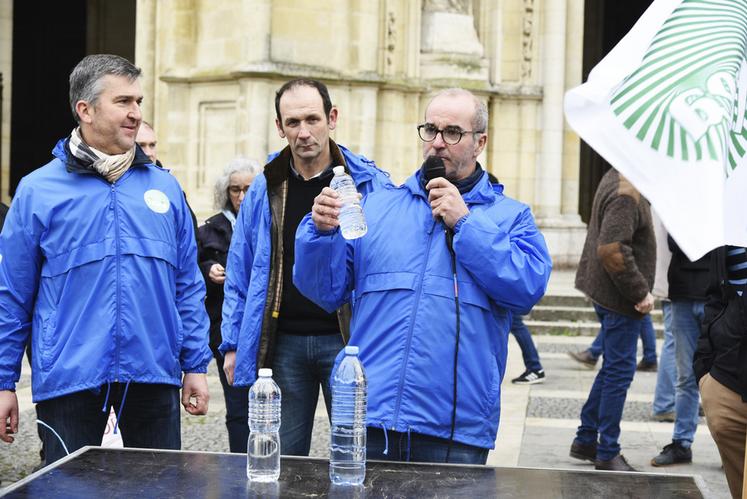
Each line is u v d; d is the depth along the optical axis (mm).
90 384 5238
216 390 11344
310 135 5914
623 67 4176
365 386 4383
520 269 4840
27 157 29562
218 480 4281
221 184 7703
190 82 18438
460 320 4895
